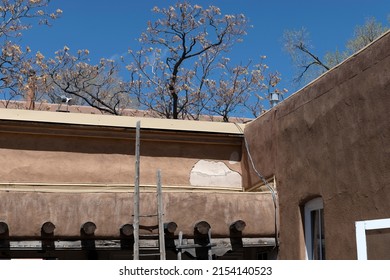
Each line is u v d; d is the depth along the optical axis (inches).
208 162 475.5
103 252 430.9
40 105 886.4
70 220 369.1
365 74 315.3
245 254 448.5
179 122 468.4
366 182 307.3
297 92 392.8
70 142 439.2
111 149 448.8
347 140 328.2
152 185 451.5
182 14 943.7
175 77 968.3
